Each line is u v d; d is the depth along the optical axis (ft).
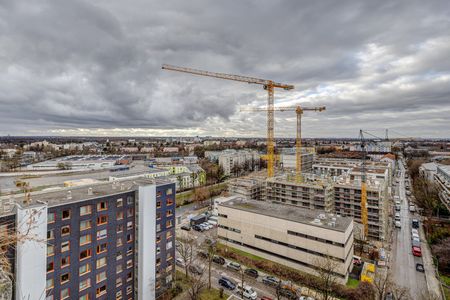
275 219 225.76
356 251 251.80
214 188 507.30
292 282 198.59
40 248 121.29
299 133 581.12
